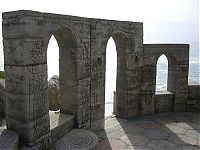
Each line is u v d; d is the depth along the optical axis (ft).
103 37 29.84
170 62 39.19
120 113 36.19
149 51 36.14
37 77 21.22
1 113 33.47
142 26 35.22
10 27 20.27
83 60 27.45
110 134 30.30
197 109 39.68
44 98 22.27
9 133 20.99
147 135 29.96
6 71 21.26
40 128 21.97
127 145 27.27
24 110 20.57
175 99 38.55
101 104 31.12
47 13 21.81
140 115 37.27
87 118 29.45
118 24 31.65
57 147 22.93
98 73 30.01
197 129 31.96
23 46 19.69
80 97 27.71
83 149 22.38
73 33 25.41
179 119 35.70
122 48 34.32
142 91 36.76
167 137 29.37
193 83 40.42
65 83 28.02
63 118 26.89
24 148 20.53
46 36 21.89
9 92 21.40
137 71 35.78
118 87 35.88
